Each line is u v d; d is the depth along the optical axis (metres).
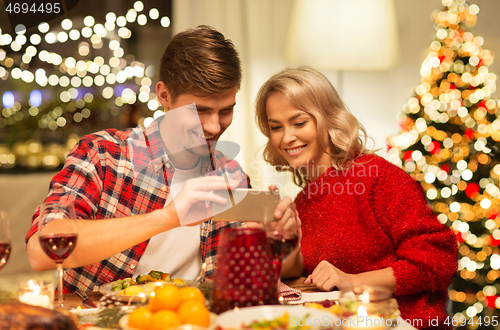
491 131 2.34
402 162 2.51
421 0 3.04
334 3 2.09
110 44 2.93
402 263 1.31
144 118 3.04
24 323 0.62
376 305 0.70
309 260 1.47
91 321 0.77
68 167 1.29
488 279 2.44
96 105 2.96
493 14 3.06
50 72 2.85
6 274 2.36
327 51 2.10
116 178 1.37
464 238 2.38
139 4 2.88
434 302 1.37
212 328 0.62
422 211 1.41
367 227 1.46
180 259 1.39
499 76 3.06
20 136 2.74
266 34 2.91
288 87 1.48
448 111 2.40
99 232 1.04
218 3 2.84
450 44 2.46
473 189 2.37
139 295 0.90
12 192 2.43
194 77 1.24
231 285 0.75
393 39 2.16
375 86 3.03
